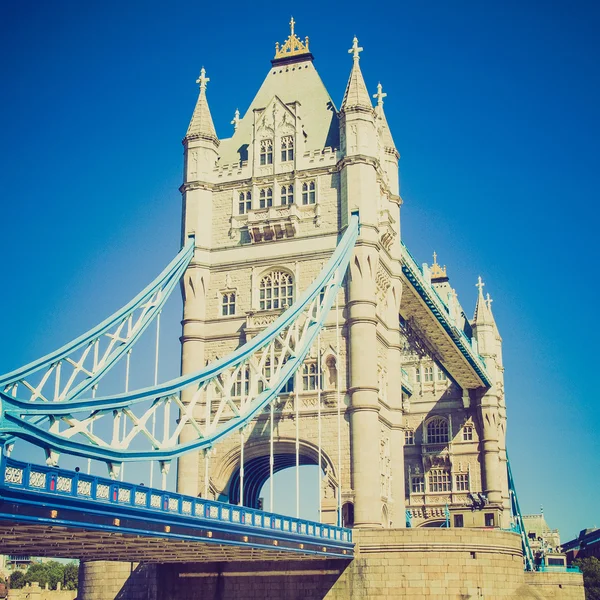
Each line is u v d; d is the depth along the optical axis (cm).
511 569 6188
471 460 11138
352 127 7100
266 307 7031
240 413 5344
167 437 4631
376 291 7006
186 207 7362
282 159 7338
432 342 9856
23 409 3556
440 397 11500
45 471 3159
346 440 6519
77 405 3938
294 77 7856
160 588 6069
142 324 6244
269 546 4791
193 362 7012
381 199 7312
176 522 3944
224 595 6019
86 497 3344
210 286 7194
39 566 16100
